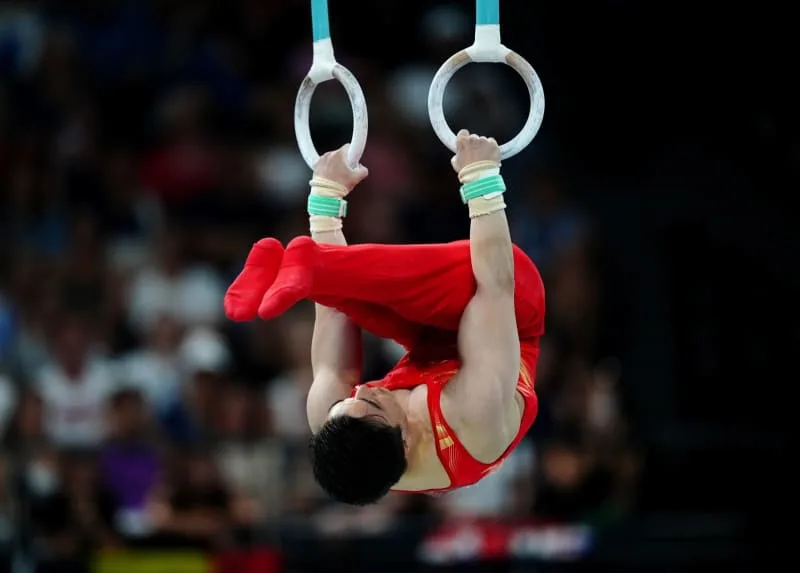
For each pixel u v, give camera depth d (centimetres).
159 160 2342
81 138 2342
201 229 2273
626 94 2452
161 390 1938
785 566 1806
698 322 2278
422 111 2492
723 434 2017
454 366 1010
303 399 1936
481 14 999
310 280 941
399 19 2597
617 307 2277
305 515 1738
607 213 2361
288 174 2372
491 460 990
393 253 970
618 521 1769
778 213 2344
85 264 2142
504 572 1712
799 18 2394
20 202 2212
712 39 2434
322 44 1024
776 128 2395
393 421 971
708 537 1788
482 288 977
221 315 2141
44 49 2397
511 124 2439
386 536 1698
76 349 1927
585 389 1923
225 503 1703
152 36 2475
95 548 1650
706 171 2391
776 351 2248
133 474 1702
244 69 2525
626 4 2447
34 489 1645
